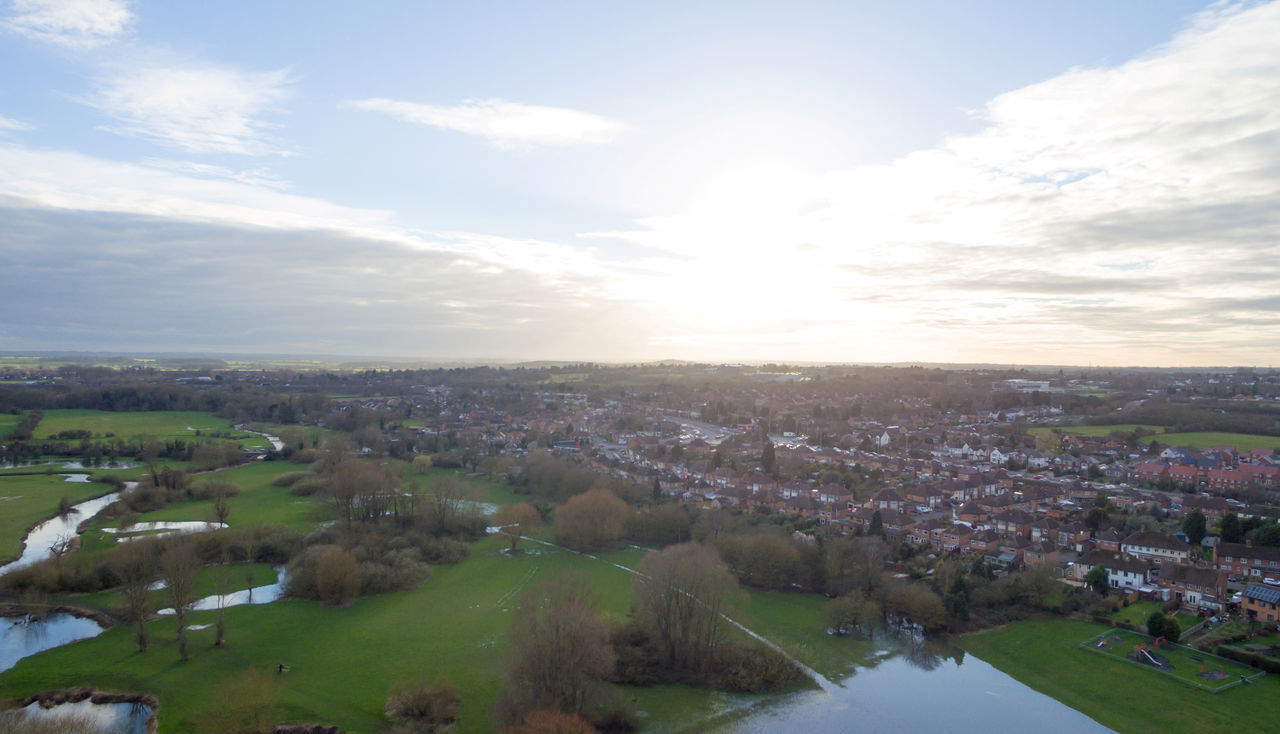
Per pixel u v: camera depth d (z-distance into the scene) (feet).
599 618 353.92
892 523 622.95
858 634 415.64
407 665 347.97
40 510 623.77
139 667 338.95
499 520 597.52
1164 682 337.93
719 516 597.52
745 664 361.92
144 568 434.71
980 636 410.52
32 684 321.32
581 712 299.17
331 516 632.79
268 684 302.45
